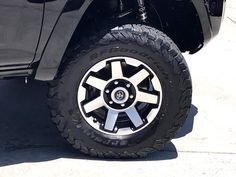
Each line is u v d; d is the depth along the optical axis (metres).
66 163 2.20
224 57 3.72
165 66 2.13
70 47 2.13
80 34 2.15
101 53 2.12
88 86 2.17
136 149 2.20
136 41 2.10
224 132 2.54
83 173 2.12
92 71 2.14
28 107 2.79
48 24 2.03
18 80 3.13
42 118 2.65
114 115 2.19
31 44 2.05
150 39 2.12
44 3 2.00
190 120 2.66
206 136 2.49
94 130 2.18
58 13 2.02
